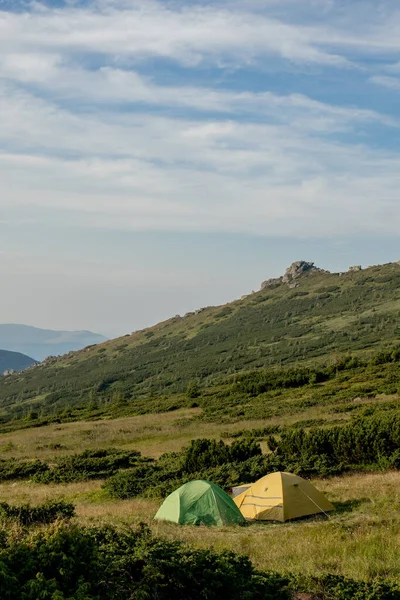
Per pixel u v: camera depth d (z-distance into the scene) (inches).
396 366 2337.6
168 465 928.9
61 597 208.5
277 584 294.2
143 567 265.7
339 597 282.0
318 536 461.1
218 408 2001.7
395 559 370.9
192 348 7145.7
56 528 255.9
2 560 229.0
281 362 4717.0
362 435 804.0
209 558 288.2
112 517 607.8
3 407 6220.5
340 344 4928.6
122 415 2294.5
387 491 621.6
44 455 1381.6
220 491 600.1
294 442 870.4
